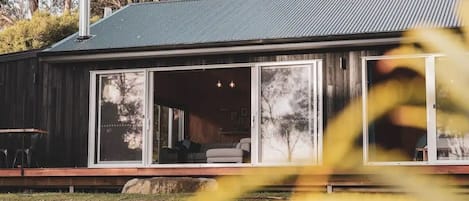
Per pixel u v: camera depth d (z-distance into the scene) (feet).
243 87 49.19
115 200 24.31
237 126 49.47
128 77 34.04
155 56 33.12
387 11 33.24
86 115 34.58
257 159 31.14
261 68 31.99
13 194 28.09
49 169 31.86
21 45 71.05
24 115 35.78
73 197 25.77
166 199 24.00
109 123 34.04
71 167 34.42
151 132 33.35
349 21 32.35
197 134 49.98
